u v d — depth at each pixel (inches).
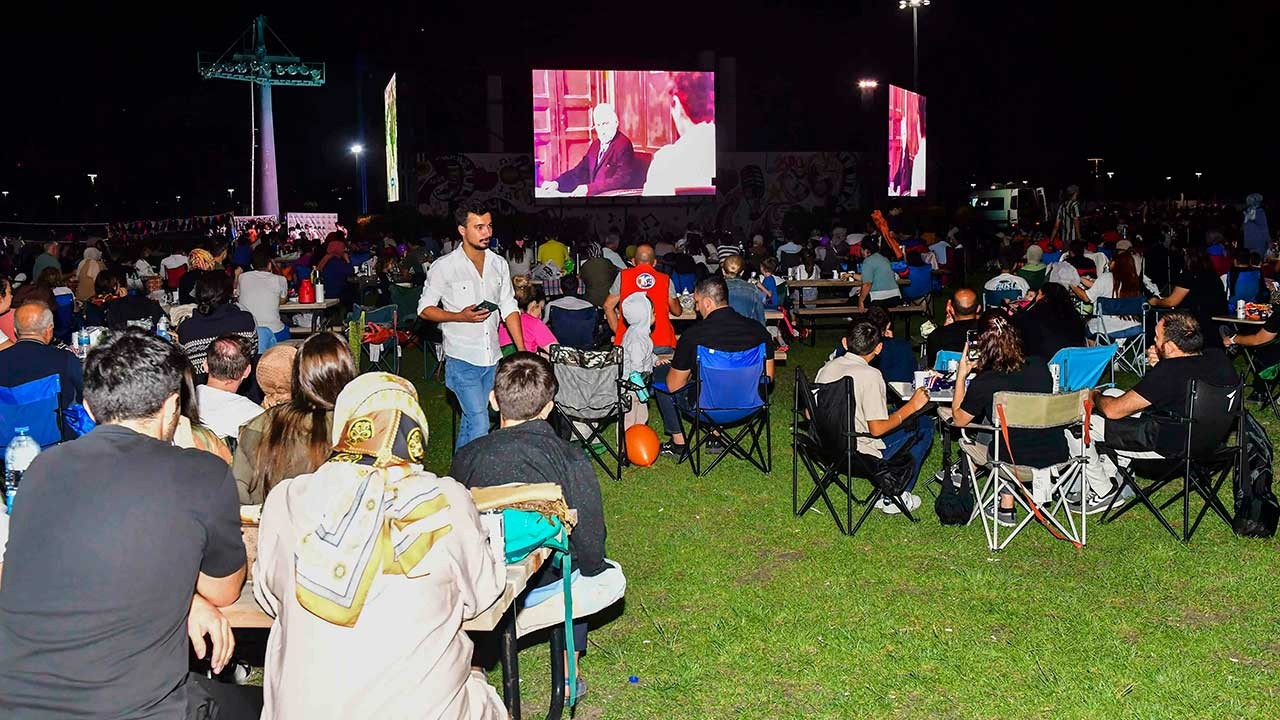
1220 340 345.7
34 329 210.8
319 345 137.8
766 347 281.1
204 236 1385.3
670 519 238.8
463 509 93.3
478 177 1178.6
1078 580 193.3
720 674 159.0
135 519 88.0
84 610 86.5
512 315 243.8
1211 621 173.5
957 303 277.9
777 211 1268.5
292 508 89.6
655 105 1176.2
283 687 88.4
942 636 169.9
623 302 298.2
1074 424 212.5
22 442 162.2
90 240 846.5
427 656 88.6
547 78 1143.6
